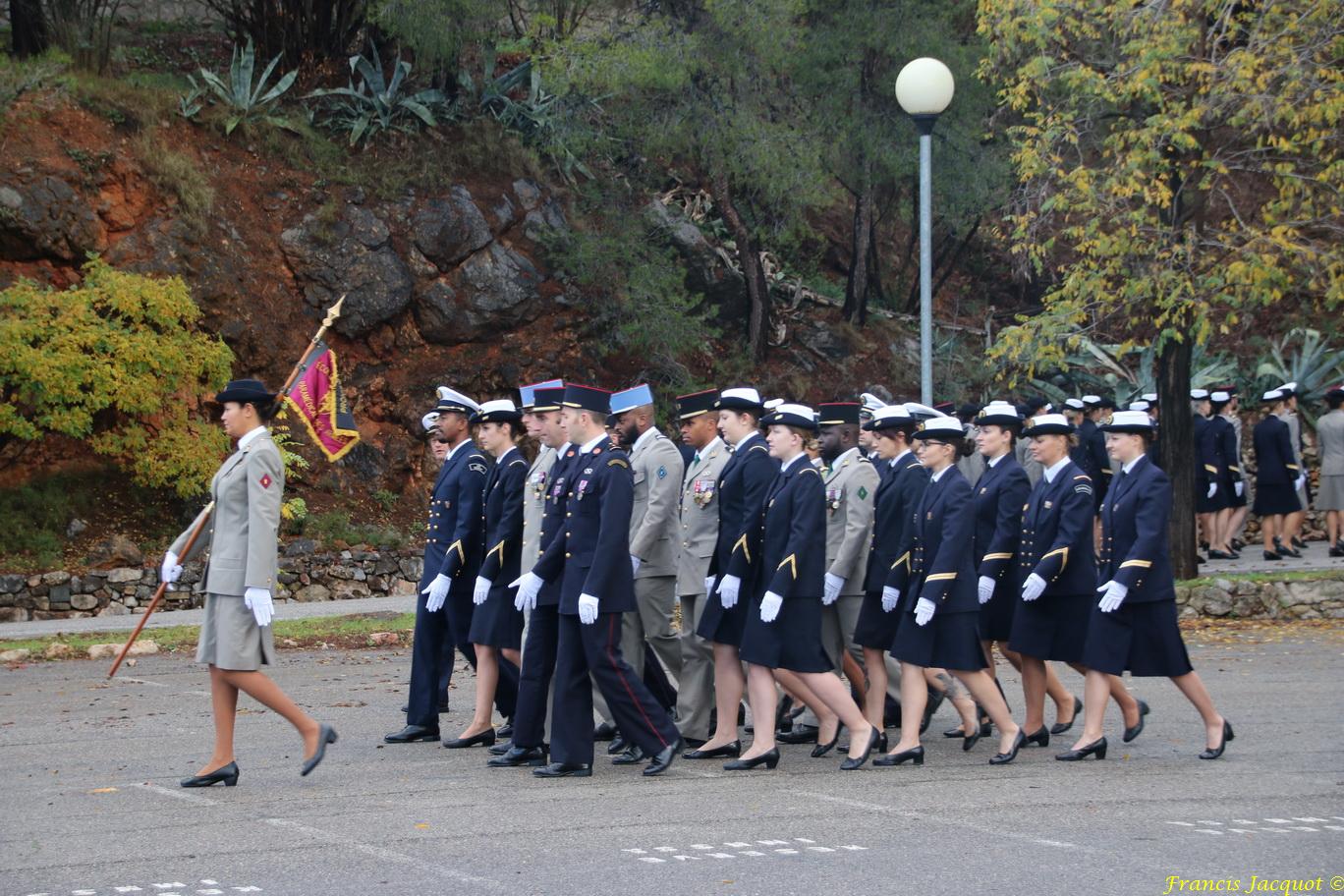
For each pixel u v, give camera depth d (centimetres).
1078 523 946
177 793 810
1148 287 1673
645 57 2223
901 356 2703
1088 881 610
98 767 893
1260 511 2059
